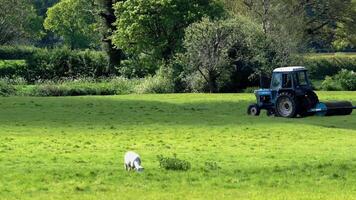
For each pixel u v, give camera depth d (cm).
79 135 3862
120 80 8725
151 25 9000
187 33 8244
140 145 3409
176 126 4347
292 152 3116
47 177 2392
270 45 8325
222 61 8062
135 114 5203
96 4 11400
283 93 4966
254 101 6469
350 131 4059
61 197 2045
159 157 2747
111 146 3362
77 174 2450
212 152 3131
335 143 3494
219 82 8231
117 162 2780
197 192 2136
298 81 4969
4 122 4600
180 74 8231
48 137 3756
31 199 2012
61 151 3147
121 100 6625
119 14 9412
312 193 2134
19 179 2355
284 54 8350
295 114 4900
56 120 4747
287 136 3816
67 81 9162
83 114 5194
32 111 5431
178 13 8856
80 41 17900
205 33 8100
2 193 2111
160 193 2117
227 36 8119
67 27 17875
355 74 8575
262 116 5050
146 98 6925
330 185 2300
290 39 8900
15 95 7800
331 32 12750
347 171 2566
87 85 8300
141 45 9031
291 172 2533
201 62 8075
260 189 2209
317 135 3859
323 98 6688
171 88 8262
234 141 3591
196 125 4409
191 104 6156
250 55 8256
